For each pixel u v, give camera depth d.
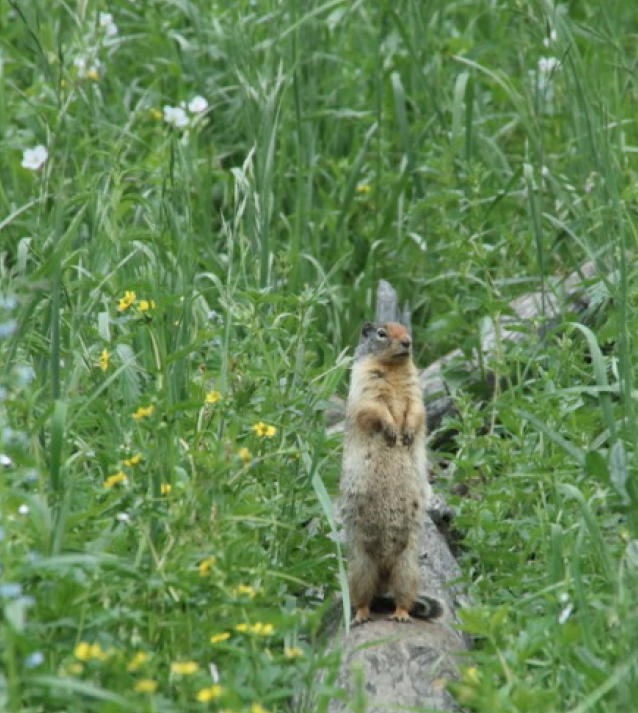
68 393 10.43
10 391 9.48
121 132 15.31
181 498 9.09
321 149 16.70
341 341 14.73
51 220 13.12
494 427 12.52
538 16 16.20
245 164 13.12
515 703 7.79
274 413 10.61
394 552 10.04
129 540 9.27
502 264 14.61
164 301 10.52
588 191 14.50
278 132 15.73
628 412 10.25
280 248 15.05
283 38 16.23
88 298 11.81
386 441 10.06
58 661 8.08
